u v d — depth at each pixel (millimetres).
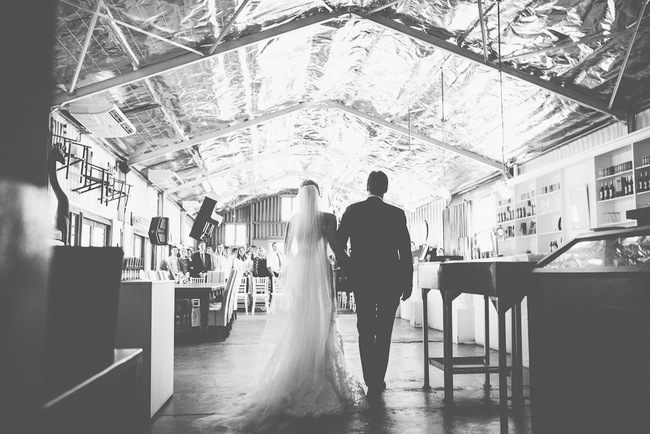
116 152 9961
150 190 13414
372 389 4016
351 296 15281
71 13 5230
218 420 3475
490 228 13094
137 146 10055
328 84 9969
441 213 16562
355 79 9680
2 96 649
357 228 4113
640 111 7668
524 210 10781
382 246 4074
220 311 9141
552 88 7633
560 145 9727
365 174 16719
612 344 1980
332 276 4016
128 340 3430
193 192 17188
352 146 13875
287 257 3932
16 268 676
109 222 9836
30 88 718
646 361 1834
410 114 10406
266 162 16469
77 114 6910
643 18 5762
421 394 4250
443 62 8047
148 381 3436
